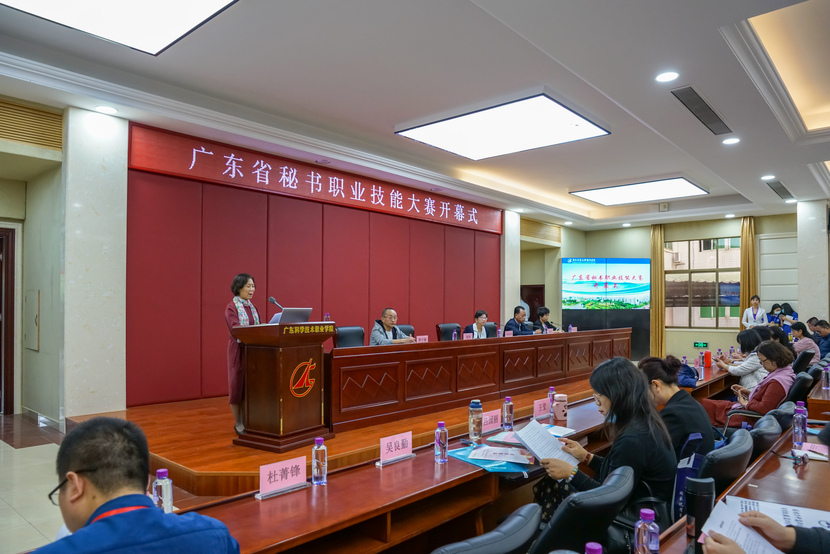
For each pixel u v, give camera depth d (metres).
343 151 6.51
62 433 4.60
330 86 5.12
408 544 2.63
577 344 6.19
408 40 4.25
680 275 11.51
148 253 5.25
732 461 1.78
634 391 2.21
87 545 0.99
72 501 1.11
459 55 4.50
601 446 3.49
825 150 6.05
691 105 4.69
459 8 3.78
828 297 8.89
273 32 4.11
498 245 9.91
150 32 3.81
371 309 7.48
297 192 6.52
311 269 6.72
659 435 2.15
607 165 8.06
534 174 8.72
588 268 11.24
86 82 4.41
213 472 2.84
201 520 1.17
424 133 6.05
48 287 5.07
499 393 4.88
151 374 5.24
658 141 6.82
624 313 11.13
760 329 5.35
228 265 5.86
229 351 3.60
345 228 7.16
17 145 4.54
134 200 5.16
